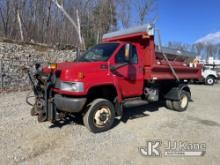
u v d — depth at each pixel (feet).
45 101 17.20
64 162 13.14
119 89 19.22
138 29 21.91
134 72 20.93
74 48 48.70
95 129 17.69
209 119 23.29
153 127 19.89
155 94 23.58
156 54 22.97
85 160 13.47
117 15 100.07
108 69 18.37
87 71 17.02
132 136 17.54
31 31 63.21
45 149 14.70
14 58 36.06
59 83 17.01
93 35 91.91
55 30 71.61
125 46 19.43
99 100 17.85
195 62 29.40
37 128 18.30
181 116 24.07
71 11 81.82
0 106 24.93
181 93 25.95
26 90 36.22
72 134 17.34
